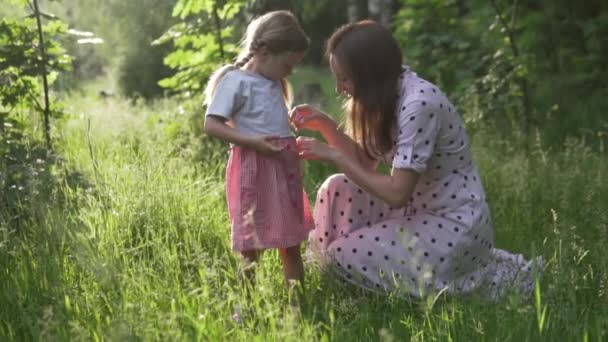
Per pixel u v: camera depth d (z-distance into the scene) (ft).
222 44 23.07
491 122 25.04
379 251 12.22
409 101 11.75
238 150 11.80
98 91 43.68
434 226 12.25
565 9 31.71
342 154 11.86
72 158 18.58
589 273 12.44
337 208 13.02
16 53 17.70
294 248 12.01
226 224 14.29
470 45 30.81
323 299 11.98
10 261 12.04
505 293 11.48
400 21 33.45
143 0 40.75
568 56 31.40
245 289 11.09
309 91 46.85
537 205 17.10
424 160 11.74
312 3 67.46
